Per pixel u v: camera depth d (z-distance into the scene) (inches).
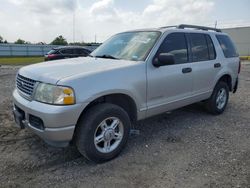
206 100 214.5
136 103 145.0
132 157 140.4
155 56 154.2
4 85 357.1
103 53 174.6
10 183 113.8
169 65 163.8
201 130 182.9
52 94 116.3
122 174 123.1
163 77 157.9
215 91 211.8
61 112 114.3
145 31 175.2
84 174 122.7
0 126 180.7
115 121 136.3
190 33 187.3
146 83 147.9
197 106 245.0
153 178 119.6
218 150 149.8
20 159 135.3
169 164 132.7
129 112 151.9
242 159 138.8
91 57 172.2
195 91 188.4
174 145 156.3
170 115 217.0
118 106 137.0
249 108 246.5
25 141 157.1
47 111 114.8
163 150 149.2
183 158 139.3
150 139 165.2
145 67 148.3
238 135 174.2
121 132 139.9
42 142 155.9
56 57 657.6
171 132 178.1
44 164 131.0
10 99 263.0
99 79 126.5
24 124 131.9
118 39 183.2
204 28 212.4
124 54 162.1
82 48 699.4
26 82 132.8
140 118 151.5
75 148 149.0
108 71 131.9
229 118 212.5
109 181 117.2
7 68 679.7
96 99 130.8
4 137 162.2
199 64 188.2
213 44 209.0
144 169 127.8
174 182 116.5
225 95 224.7
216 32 219.1
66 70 130.0
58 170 125.8
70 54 676.7
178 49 173.2
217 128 187.3
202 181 117.3
